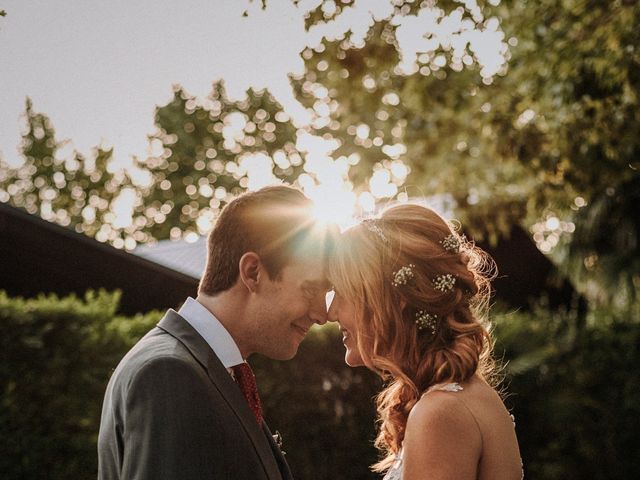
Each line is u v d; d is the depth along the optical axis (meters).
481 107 9.31
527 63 8.42
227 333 2.53
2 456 6.13
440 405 2.58
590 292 16.31
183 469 2.17
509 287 16.11
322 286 2.63
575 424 9.09
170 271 11.22
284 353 2.65
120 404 2.30
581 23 7.76
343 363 7.72
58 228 10.41
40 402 6.29
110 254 10.95
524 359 8.91
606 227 14.24
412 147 11.88
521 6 7.94
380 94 9.12
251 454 2.31
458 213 11.34
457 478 2.51
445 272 2.85
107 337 6.67
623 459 9.09
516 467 2.63
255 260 2.54
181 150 29.28
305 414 7.48
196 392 2.27
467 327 2.80
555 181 9.41
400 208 2.96
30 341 6.25
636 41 7.41
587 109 8.12
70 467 6.33
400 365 2.83
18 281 10.59
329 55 6.99
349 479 7.61
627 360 9.16
